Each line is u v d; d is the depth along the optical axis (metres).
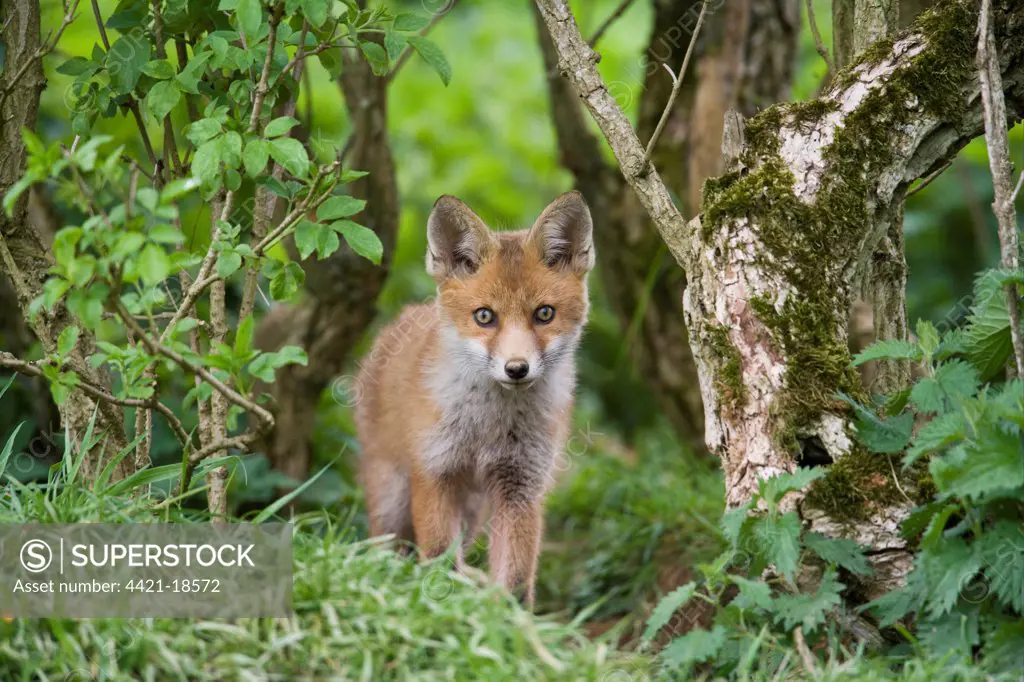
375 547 6.82
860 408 6.66
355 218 10.68
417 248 19.25
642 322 12.41
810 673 6.00
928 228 16.41
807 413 6.79
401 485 9.72
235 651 5.67
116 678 5.34
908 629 6.43
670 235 7.42
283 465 11.07
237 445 6.88
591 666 5.86
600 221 12.36
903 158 7.19
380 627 5.79
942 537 6.11
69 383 6.44
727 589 7.26
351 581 6.14
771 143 7.29
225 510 7.38
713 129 11.30
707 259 7.12
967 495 6.07
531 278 8.64
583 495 12.71
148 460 7.83
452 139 21.28
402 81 21.73
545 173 21.70
